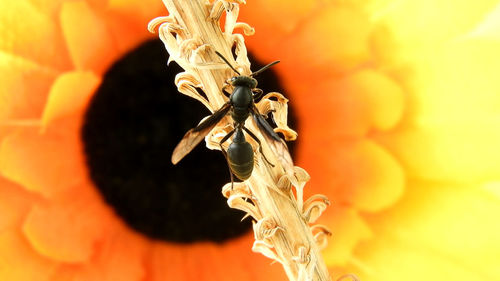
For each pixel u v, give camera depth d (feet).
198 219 0.54
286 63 0.55
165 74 0.56
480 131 0.52
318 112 0.55
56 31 0.53
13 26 0.52
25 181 0.52
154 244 0.54
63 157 0.54
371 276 0.52
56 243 0.52
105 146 0.55
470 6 0.52
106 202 0.54
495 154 0.51
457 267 0.51
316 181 0.54
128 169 0.54
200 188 0.55
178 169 0.55
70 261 0.52
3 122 0.52
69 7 0.53
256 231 0.42
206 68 0.42
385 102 0.53
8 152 0.52
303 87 0.55
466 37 0.52
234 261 0.54
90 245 0.53
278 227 0.42
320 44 0.54
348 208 0.53
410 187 0.53
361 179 0.53
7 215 0.51
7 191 0.52
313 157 0.54
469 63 0.52
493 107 0.52
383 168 0.53
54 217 0.52
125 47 0.55
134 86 0.56
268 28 0.55
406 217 0.52
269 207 0.43
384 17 0.54
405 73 0.53
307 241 0.42
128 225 0.54
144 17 0.55
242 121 0.43
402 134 0.53
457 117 0.52
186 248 0.54
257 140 0.43
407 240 0.52
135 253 0.53
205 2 0.42
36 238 0.52
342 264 0.52
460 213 0.51
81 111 0.54
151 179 0.55
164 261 0.54
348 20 0.54
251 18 0.55
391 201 0.53
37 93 0.53
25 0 0.52
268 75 0.55
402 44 0.53
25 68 0.53
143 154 0.55
